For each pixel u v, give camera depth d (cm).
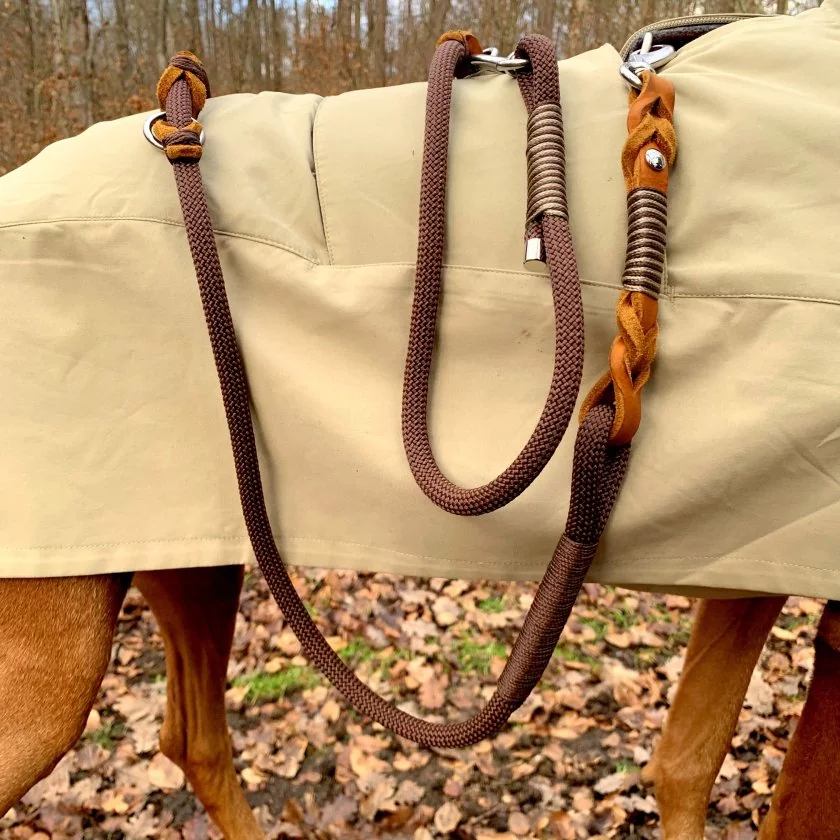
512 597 291
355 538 98
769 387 87
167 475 97
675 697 138
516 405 94
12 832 184
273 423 96
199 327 95
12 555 93
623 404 83
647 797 195
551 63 89
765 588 92
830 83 93
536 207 86
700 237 90
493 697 97
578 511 87
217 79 924
